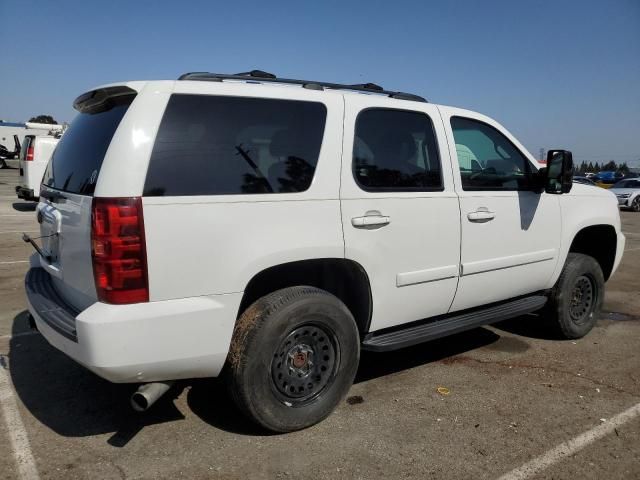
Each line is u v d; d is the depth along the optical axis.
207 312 2.81
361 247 3.37
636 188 25.62
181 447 3.08
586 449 3.14
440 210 3.78
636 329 5.62
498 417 3.52
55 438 3.15
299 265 3.26
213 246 2.82
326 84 3.70
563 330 5.05
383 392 3.89
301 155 3.19
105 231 2.61
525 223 4.41
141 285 2.66
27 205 14.90
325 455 3.02
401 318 3.72
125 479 2.77
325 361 3.34
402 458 3.01
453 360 4.59
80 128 3.37
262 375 3.03
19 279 7.11
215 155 2.90
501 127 4.44
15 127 46.62
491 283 4.23
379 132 3.58
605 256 5.62
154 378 2.80
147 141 2.71
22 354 4.45
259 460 2.96
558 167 4.31
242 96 3.06
